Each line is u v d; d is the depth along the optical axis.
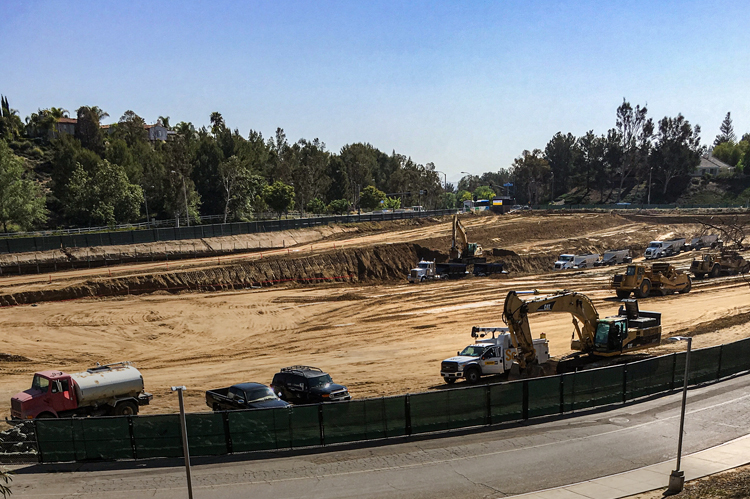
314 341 43.59
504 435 23.78
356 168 172.38
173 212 103.69
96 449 21.77
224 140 137.88
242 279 64.69
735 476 18.95
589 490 18.56
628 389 27.88
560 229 103.69
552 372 31.73
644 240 96.81
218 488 19.25
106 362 38.22
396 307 54.00
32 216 90.81
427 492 18.73
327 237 93.69
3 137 145.75
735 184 154.38
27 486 19.61
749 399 27.27
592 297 55.81
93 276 60.59
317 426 22.83
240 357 39.50
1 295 52.44
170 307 53.03
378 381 32.84
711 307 49.09
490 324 46.91
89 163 112.81
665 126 156.88
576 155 185.12
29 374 35.12
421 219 109.31
